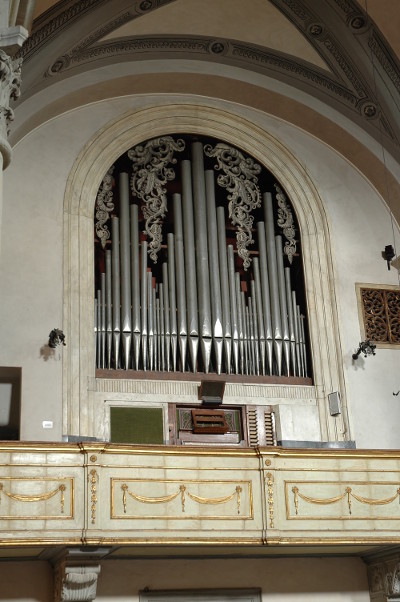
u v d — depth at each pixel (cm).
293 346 1200
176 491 968
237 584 1105
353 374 1203
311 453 1024
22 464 927
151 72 1238
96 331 1134
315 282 1234
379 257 1275
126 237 1187
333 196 1288
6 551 962
